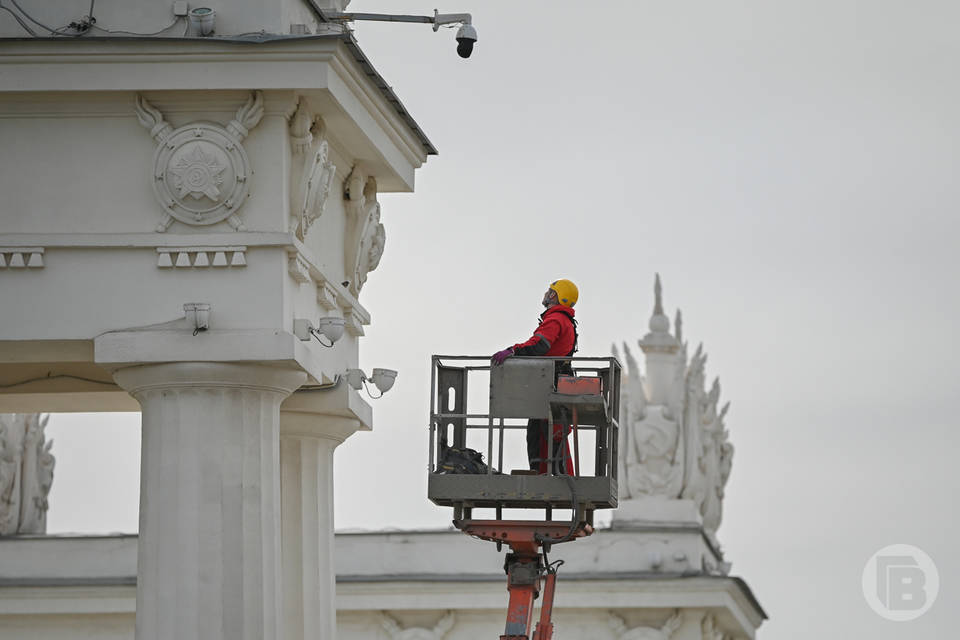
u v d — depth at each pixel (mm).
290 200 72875
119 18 73250
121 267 72250
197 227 72250
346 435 82938
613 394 68875
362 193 82062
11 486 132875
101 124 72875
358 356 84562
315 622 80688
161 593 71062
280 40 71375
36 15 73438
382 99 78562
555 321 68688
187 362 71312
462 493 68000
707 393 135625
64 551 129250
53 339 72125
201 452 71562
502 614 128875
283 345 71188
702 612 127500
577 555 129500
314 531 81000
